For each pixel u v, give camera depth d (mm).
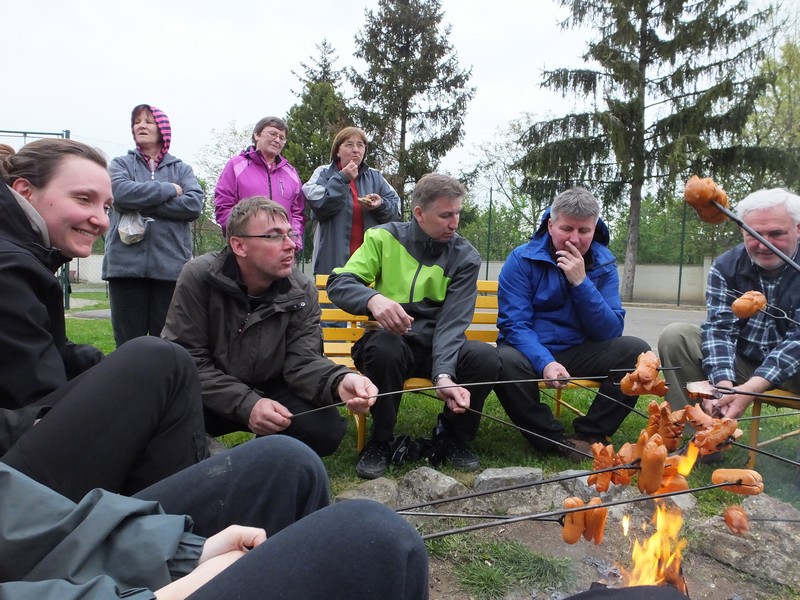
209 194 28906
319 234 4945
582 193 3348
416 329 3342
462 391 2842
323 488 1520
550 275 3469
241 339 2686
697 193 1786
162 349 1604
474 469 3189
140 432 1524
